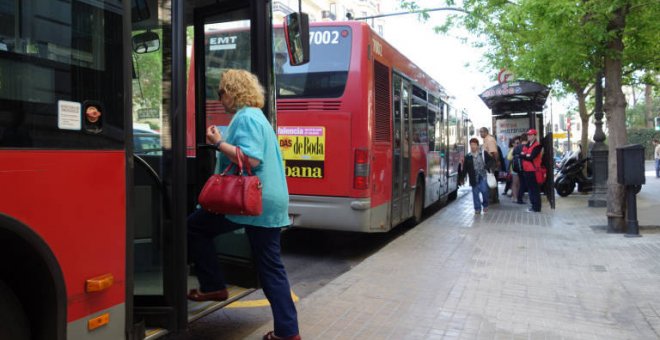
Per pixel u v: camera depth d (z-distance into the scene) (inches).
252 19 171.8
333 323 179.3
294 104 288.4
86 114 101.4
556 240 334.3
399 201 342.6
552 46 372.5
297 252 323.0
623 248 307.0
